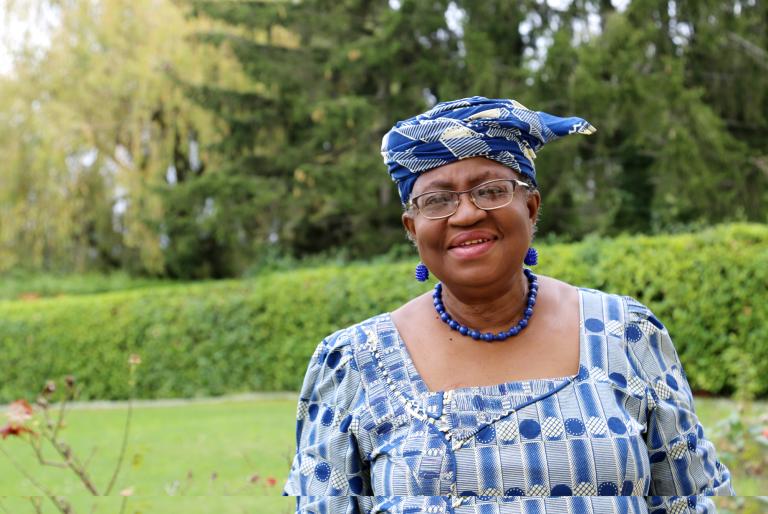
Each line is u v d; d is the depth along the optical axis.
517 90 11.72
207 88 12.72
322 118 12.66
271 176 13.68
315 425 1.62
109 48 13.44
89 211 13.91
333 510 1.55
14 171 13.08
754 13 12.66
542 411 1.47
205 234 14.29
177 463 4.93
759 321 7.14
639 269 7.57
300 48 13.35
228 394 10.23
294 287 9.84
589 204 13.59
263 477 3.94
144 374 10.62
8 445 5.03
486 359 1.55
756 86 12.57
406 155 1.58
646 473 1.46
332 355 1.63
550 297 1.62
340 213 14.08
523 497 1.43
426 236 1.57
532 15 12.79
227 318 10.29
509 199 1.55
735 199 12.03
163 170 13.62
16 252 14.01
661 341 1.60
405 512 1.44
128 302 10.87
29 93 13.39
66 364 10.98
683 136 10.98
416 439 1.48
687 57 12.62
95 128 13.36
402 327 1.63
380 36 12.24
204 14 12.94
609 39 11.26
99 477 4.38
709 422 5.84
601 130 11.67
